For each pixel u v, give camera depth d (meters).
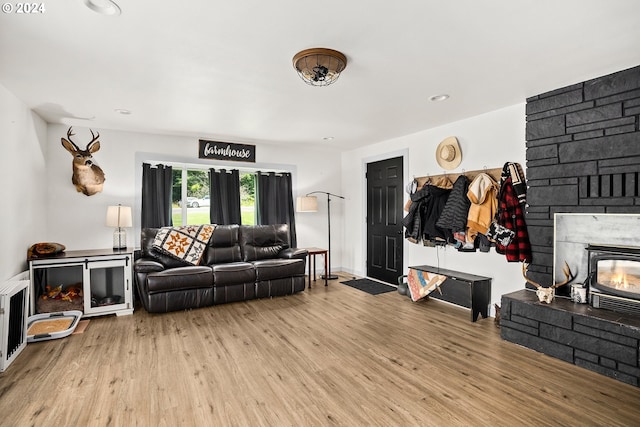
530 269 3.22
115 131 4.43
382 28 1.95
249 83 2.80
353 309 3.96
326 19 1.85
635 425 1.84
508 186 3.41
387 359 2.65
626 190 2.58
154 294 3.75
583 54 2.30
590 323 2.47
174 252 4.26
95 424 1.85
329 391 2.19
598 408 2.00
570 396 2.13
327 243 6.16
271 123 4.13
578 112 2.85
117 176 4.44
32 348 2.83
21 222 3.27
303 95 3.11
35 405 2.02
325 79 2.43
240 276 4.20
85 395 2.13
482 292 3.61
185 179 5.04
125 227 4.40
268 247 4.96
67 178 4.16
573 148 2.88
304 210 5.40
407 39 2.08
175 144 4.81
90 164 4.24
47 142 4.03
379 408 2.00
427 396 2.13
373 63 2.44
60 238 4.12
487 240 3.62
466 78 2.72
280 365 2.55
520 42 2.13
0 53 2.24
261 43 2.12
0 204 2.80
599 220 2.73
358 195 5.87
